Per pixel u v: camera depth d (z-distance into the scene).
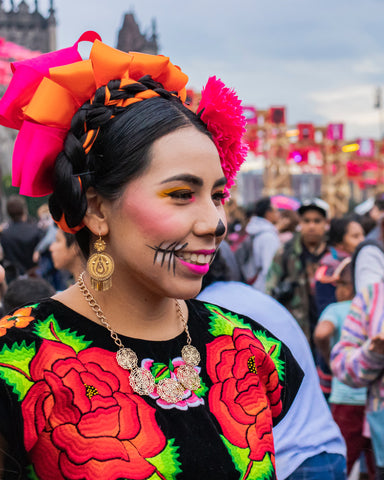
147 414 1.13
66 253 2.78
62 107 1.19
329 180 22.42
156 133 1.14
